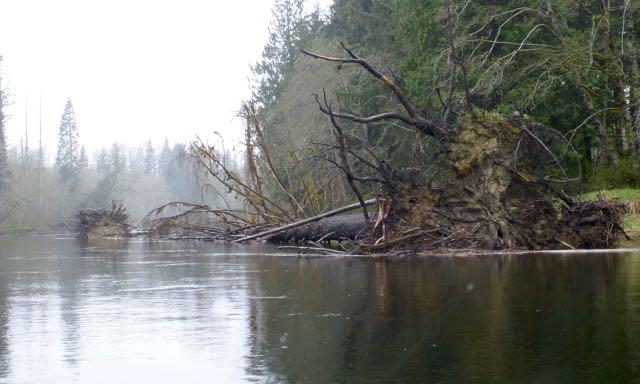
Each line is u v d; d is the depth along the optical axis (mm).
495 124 17609
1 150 88812
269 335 5789
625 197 22984
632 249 16438
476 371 4445
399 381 4266
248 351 5188
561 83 29188
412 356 4895
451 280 9781
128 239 32469
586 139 32906
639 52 28938
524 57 30156
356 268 12578
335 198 33281
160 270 12867
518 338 5391
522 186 18297
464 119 17797
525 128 18156
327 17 60375
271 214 28312
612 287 8375
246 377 4438
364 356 4934
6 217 87500
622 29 29531
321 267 13047
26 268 13906
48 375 4574
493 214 16891
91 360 4980
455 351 5016
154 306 7668
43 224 93562
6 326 6438
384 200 17688
